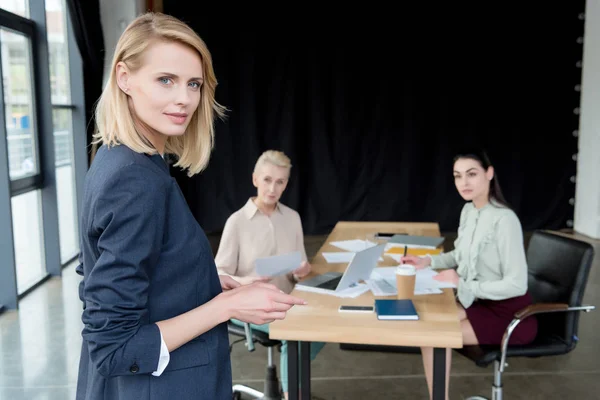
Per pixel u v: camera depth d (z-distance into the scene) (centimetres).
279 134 707
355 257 228
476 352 246
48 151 500
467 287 254
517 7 691
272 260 238
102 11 570
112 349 96
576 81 697
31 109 489
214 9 685
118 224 95
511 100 704
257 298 107
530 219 721
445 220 720
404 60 700
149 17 104
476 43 697
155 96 101
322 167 715
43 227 511
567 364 344
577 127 704
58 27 546
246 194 709
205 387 108
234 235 279
